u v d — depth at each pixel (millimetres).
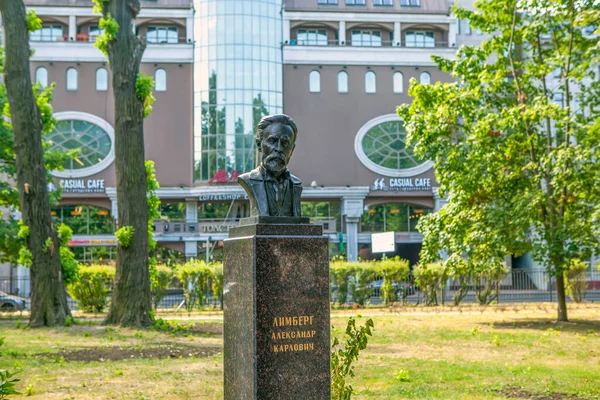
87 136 52562
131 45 20641
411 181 55188
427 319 22000
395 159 55250
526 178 20969
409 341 15773
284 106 54719
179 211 54312
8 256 29188
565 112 19016
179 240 52000
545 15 20250
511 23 21812
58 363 12586
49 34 54000
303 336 6953
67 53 52406
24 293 46250
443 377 10844
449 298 30859
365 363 12383
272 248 6938
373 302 30922
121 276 20047
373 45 56156
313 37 56312
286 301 6926
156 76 53906
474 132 20156
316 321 7012
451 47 55844
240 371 7047
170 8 53812
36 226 20844
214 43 53656
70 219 53000
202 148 53500
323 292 7074
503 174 20922
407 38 57406
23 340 16469
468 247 20438
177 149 53844
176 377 11039
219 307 29031
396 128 55500
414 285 29594
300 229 7137
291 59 54781
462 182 20297
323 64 55031
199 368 12031
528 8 19250
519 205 19359
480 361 12648
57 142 52188
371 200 55312
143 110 20781
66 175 51938
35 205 20891
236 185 52750
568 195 20109
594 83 21016
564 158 18781
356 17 55594
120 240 19859
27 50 21234
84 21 53938
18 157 21078
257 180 7492
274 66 54281
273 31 54531
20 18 21062
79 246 52469
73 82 52719
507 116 19656
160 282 28297
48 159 29250
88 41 52875
